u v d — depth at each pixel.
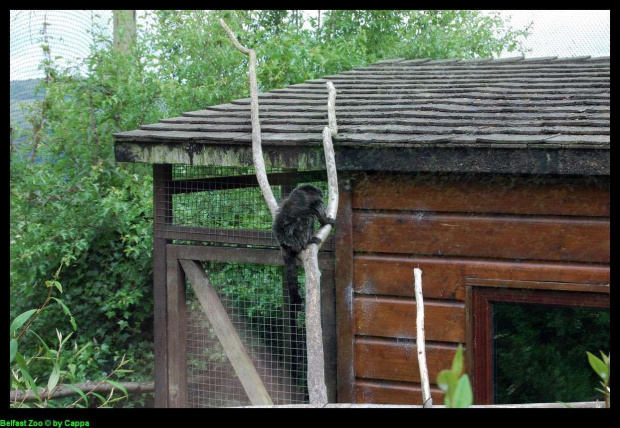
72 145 9.26
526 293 4.58
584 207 4.42
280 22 12.70
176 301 5.52
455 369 1.08
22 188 8.36
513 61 8.09
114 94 9.34
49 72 9.68
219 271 5.89
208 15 10.78
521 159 4.31
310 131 5.08
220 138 5.01
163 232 5.55
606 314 4.54
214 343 5.93
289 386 5.64
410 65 8.52
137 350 7.93
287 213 4.03
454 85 6.52
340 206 4.93
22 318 3.35
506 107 5.39
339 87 6.99
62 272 8.14
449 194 4.71
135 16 10.81
